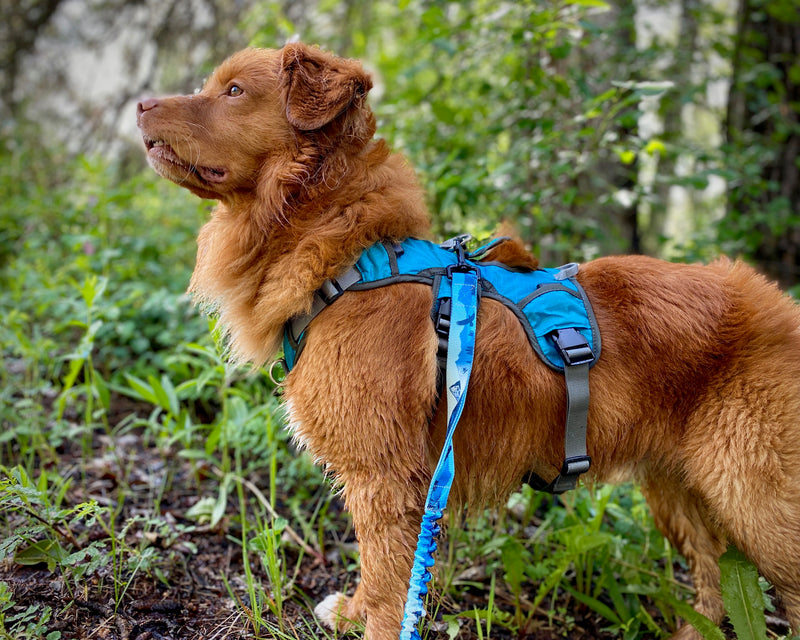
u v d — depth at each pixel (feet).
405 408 2.65
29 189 6.93
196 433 4.26
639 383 2.76
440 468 2.55
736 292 2.86
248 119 2.81
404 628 2.47
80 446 4.10
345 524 3.70
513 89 4.75
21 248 6.00
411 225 2.89
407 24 7.52
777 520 2.66
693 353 2.75
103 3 8.96
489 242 3.05
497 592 3.33
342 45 7.77
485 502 2.90
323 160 2.83
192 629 2.89
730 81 6.38
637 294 2.83
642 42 6.14
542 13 4.17
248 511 3.70
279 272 2.81
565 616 3.22
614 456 2.84
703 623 2.82
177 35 8.53
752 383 2.70
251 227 2.89
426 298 2.71
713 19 6.02
